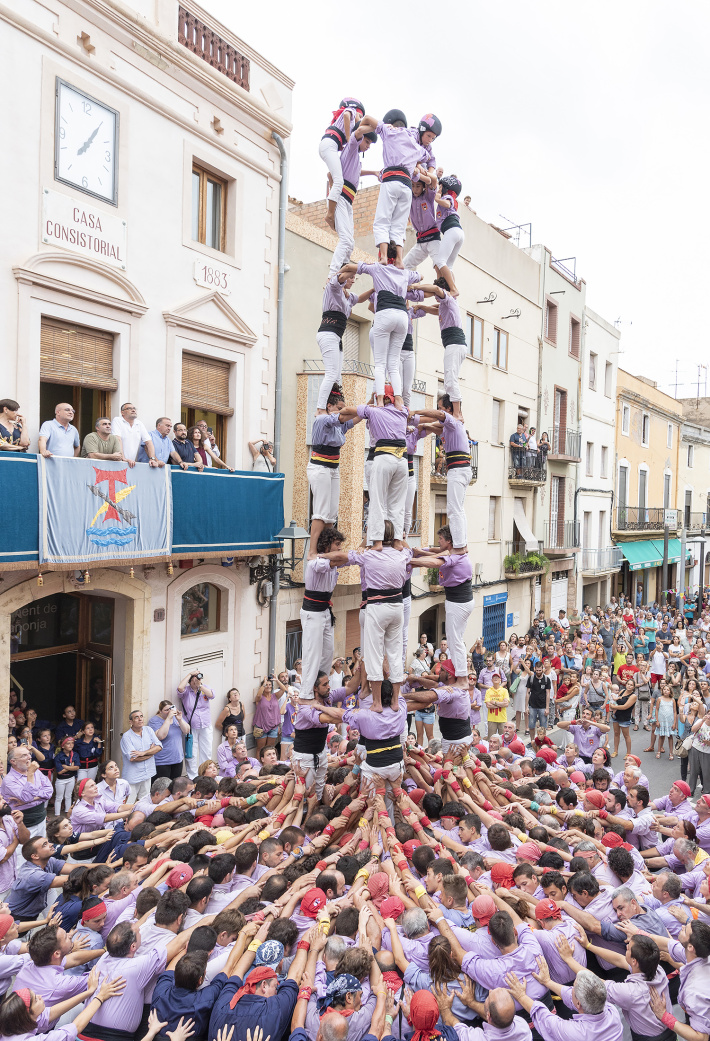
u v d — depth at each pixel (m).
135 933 4.82
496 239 21.23
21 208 8.51
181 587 11.02
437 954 4.52
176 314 10.71
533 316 23.97
